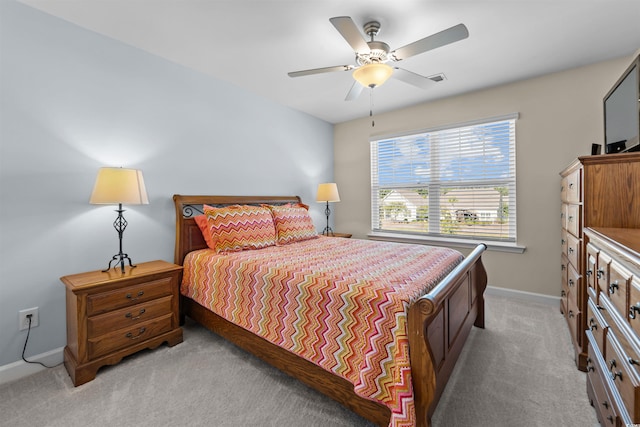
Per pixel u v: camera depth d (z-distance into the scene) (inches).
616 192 63.0
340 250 95.5
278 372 72.3
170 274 85.0
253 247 100.0
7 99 69.7
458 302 69.1
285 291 64.9
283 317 65.1
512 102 118.3
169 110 100.9
